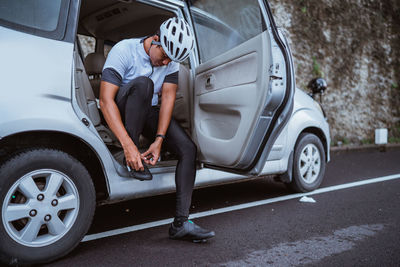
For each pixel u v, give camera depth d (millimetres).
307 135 3688
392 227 2576
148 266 1920
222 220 2762
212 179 2910
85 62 3516
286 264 1938
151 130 2471
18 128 1788
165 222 2734
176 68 2490
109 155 2193
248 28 2260
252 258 2023
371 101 9445
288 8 8094
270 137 2188
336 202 3311
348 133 8742
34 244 1875
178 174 2289
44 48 1939
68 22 2062
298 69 8039
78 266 1924
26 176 1850
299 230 2518
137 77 2232
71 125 1987
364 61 9406
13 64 1826
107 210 3086
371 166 5613
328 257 2035
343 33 9055
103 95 2182
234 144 2252
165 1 2766
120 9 3193
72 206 2006
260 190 3855
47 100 1913
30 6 1945
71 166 1992
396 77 10156
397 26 10383
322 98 8375
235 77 2312
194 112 2748
